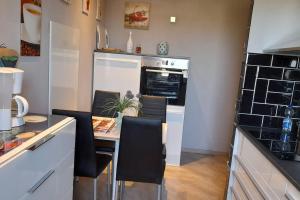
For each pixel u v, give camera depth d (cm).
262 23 217
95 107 313
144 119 204
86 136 211
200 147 432
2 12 163
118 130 240
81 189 285
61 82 264
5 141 124
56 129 150
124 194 284
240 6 396
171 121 365
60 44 256
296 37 214
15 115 151
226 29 402
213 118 423
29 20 197
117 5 409
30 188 121
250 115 230
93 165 221
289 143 184
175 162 372
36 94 218
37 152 126
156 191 295
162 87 363
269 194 153
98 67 368
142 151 213
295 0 212
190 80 417
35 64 213
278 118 227
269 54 220
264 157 166
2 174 98
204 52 410
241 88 229
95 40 374
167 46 386
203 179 335
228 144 427
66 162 166
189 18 404
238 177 218
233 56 407
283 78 222
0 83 136
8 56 154
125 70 365
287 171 133
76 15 296
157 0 404
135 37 415
